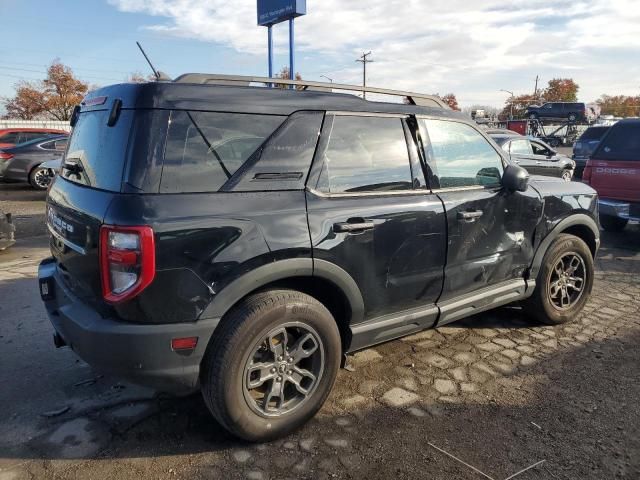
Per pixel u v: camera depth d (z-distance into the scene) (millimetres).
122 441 2785
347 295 2959
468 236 3551
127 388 3340
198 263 2428
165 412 3062
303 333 2822
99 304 2508
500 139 12016
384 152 3193
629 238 8164
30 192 13398
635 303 5090
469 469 2582
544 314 4352
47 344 3992
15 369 3584
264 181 2688
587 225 4539
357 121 3086
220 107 2613
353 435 2861
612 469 2588
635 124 7262
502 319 4609
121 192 2396
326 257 2807
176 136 2480
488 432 2893
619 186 7281
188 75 2639
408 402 3201
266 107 2752
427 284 3369
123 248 2312
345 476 2529
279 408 2805
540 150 13055
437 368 3656
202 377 2604
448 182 3518
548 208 4164
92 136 2803
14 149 13344
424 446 2766
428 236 3295
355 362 3736
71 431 2867
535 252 4141
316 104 2920
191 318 2447
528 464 2621
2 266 6250
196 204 2453
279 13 10984
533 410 3119
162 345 2408
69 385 3375
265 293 2691
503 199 3791
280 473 2549
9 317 4520
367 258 3000
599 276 6043
